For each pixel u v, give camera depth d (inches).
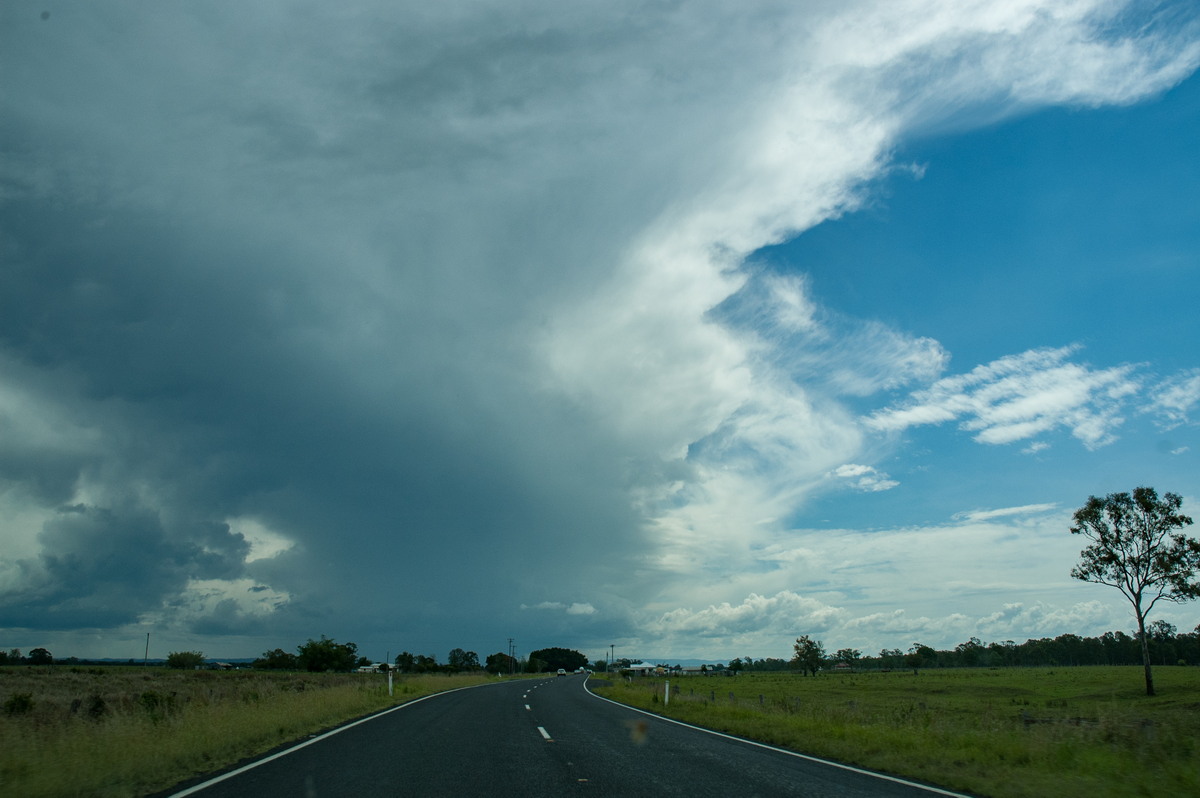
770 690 2571.4
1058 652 7057.1
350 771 420.8
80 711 735.1
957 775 444.1
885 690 2596.0
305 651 4702.3
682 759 509.0
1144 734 554.6
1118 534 1973.4
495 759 485.1
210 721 569.0
